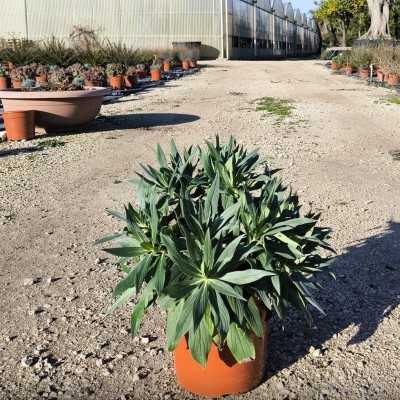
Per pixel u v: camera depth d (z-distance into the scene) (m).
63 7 40.41
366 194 5.71
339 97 14.56
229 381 2.56
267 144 8.35
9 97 9.08
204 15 39.94
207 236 2.24
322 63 33.91
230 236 2.51
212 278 2.32
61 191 6.07
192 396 2.63
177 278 2.35
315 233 2.72
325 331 3.14
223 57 40.50
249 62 36.03
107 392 2.69
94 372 2.84
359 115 11.30
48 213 5.32
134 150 8.12
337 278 3.77
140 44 40.56
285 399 2.59
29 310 3.47
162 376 2.79
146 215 2.54
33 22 40.78
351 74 23.16
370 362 2.86
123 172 6.85
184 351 2.57
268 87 17.56
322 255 4.17
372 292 3.58
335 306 3.41
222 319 2.24
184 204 2.47
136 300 3.56
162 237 2.27
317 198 5.59
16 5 40.66
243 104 13.30
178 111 12.27
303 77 21.97
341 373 2.77
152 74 20.77
